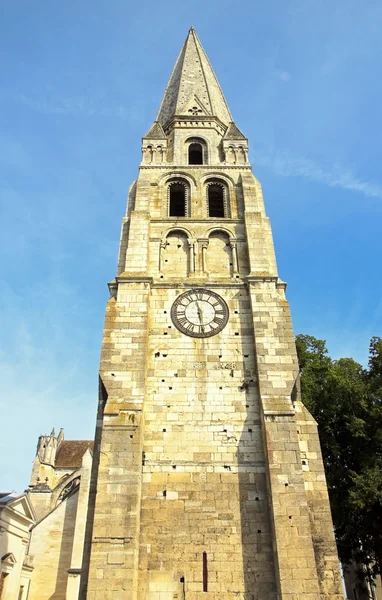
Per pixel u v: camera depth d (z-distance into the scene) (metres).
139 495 20.92
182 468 22.23
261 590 19.45
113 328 25.34
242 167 34.53
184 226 30.80
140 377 23.80
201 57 48.31
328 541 20.53
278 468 21.14
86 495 46.72
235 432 23.23
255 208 31.31
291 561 19.09
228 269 29.31
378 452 31.50
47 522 46.59
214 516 21.11
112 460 21.20
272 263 29.47
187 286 27.84
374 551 31.34
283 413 22.52
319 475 22.16
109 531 19.58
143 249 28.78
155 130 37.44
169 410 23.78
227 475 22.11
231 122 38.78
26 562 44.66
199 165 34.34
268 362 24.45
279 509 20.19
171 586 19.50
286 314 26.17
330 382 34.69
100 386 24.48
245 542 20.50
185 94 42.91
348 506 29.19
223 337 26.08
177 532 20.69
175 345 25.75
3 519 36.59
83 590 19.97
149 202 31.83
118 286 26.88
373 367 34.31
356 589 39.75
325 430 33.66
